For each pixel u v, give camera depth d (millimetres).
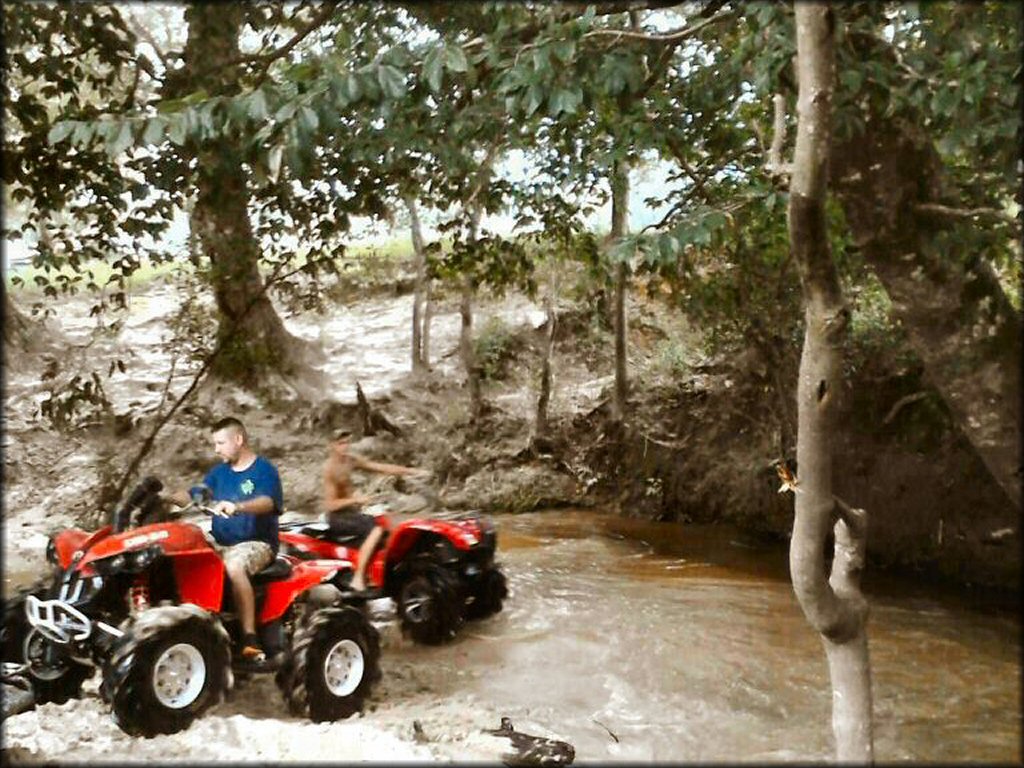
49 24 8344
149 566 5383
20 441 11945
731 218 7445
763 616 7695
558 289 14297
